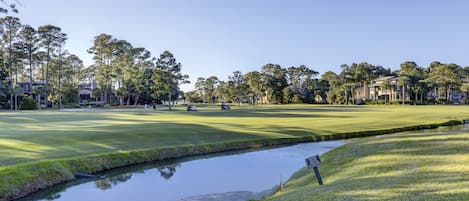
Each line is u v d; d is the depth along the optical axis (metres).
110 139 17.72
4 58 69.38
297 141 21.30
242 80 128.75
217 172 13.68
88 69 97.12
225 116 39.19
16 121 28.95
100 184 12.05
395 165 9.90
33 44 72.56
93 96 90.56
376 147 13.43
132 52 81.12
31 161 12.59
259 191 10.99
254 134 22.06
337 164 11.91
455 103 93.94
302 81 118.75
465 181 7.11
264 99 123.00
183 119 33.75
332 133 23.72
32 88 72.44
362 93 112.94
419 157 10.41
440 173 8.11
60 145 15.75
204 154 17.30
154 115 41.03
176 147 17.16
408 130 26.73
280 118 35.50
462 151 10.41
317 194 7.89
